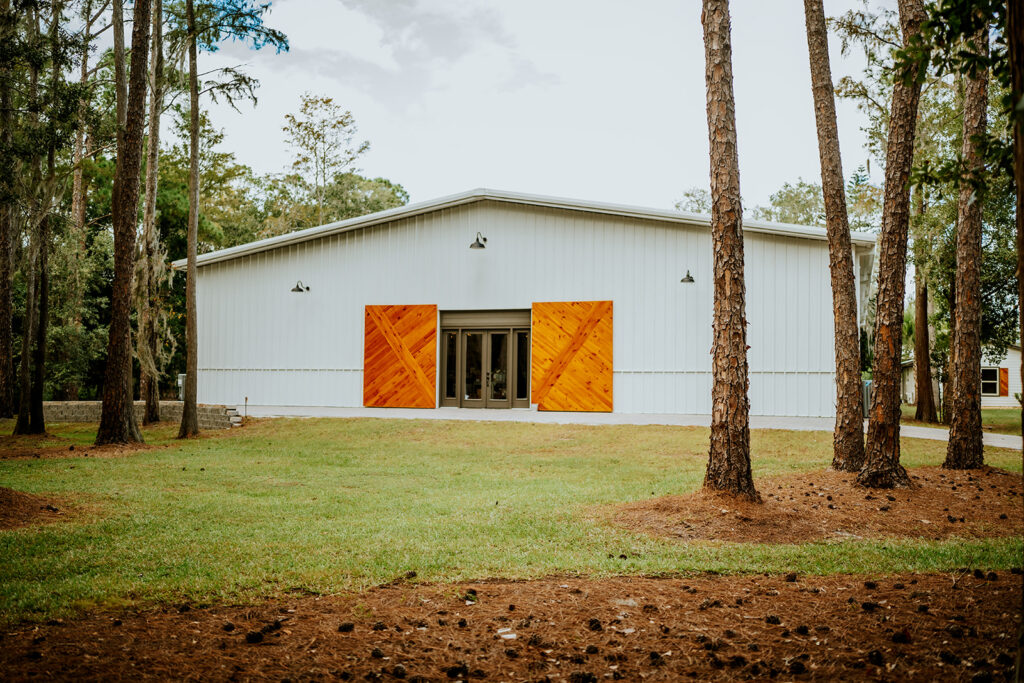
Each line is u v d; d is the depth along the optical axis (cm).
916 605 512
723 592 559
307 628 473
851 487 1002
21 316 2966
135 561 655
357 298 2405
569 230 2219
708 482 895
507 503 989
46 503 911
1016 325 2616
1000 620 474
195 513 909
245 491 1109
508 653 431
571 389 2186
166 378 3594
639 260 2153
